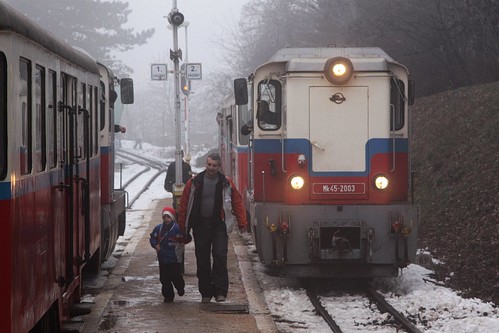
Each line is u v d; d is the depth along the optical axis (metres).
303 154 20.38
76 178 15.27
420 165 33.34
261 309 17.73
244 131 22.91
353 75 20.39
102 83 22.66
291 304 18.70
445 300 18.75
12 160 10.13
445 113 35.19
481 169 28.39
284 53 21.58
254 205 20.80
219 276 18.02
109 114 23.38
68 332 15.04
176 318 16.69
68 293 14.81
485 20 35.44
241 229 18.33
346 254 19.97
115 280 20.92
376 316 17.52
